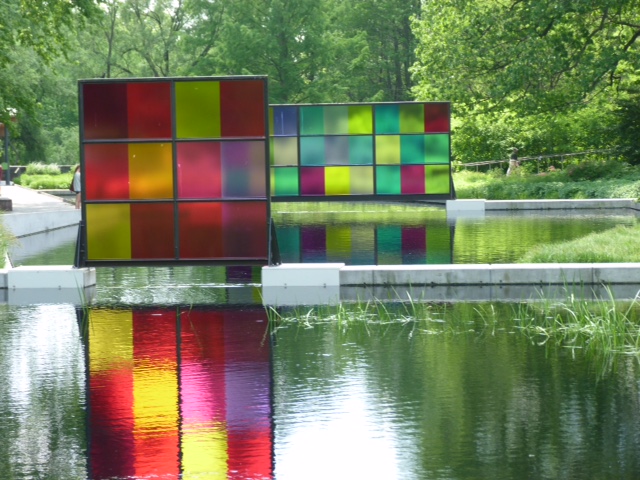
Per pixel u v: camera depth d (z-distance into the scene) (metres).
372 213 33.75
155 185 15.84
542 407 8.52
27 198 38.75
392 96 83.25
